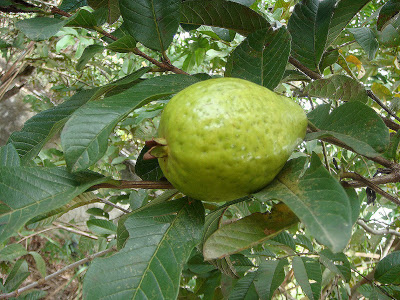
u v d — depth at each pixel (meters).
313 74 0.35
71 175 0.23
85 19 0.29
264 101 0.21
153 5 0.28
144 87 0.26
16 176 0.21
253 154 0.20
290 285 0.83
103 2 0.36
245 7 0.32
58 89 0.80
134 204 0.52
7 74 0.78
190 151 0.20
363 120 0.22
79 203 0.29
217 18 0.34
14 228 0.18
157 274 0.20
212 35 0.54
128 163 0.95
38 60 0.84
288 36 0.28
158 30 0.29
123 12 0.28
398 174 0.26
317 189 0.18
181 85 0.26
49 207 0.20
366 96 0.33
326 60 0.38
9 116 1.04
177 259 0.21
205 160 0.20
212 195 0.21
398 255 0.40
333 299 0.55
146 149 0.30
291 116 0.22
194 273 0.50
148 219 0.23
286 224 0.21
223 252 0.20
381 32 0.40
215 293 0.51
